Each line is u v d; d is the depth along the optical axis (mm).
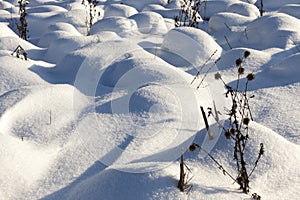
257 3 8836
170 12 8031
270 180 2006
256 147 2158
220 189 1850
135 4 9320
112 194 1804
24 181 2145
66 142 2592
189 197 1741
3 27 5863
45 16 7234
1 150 2254
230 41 5906
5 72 3717
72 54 4188
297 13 6832
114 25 6066
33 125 2816
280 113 3047
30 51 4988
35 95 3104
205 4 7844
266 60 4285
